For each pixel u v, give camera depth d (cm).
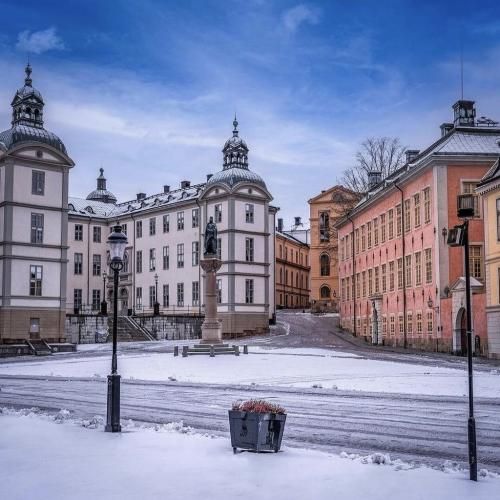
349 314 8488
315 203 11725
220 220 8156
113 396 1588
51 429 1612
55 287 6581
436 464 1241
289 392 2594
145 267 9262
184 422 1825
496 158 5356
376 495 969
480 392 2525
